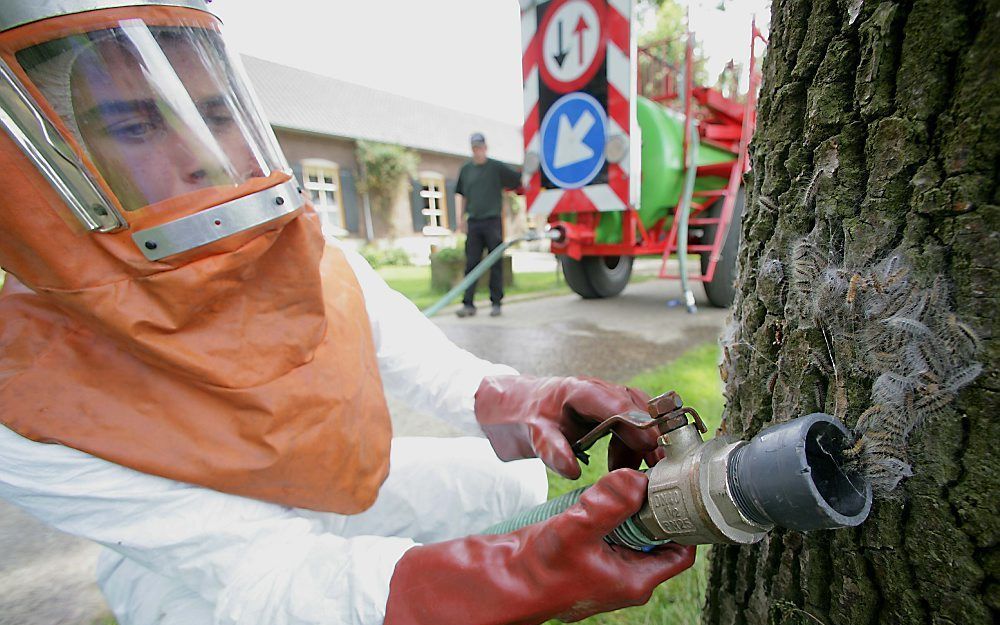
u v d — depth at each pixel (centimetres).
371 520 140
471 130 2423
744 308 101
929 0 61
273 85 1855
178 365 79
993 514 64
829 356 80
